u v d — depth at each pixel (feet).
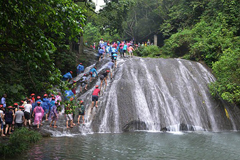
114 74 58.90
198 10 91.45
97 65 70.90
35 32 17.49
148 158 24.95
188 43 79.51
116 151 27.53
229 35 67.21
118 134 40.60
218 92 57.47
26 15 17.57
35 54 17.12
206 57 68.33
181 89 57.11
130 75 57.52
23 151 26.48
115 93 51.03
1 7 16.57
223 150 29.37
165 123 47.50
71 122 40.93
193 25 90.74
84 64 80.28
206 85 60.08
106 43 85.76
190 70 64.69
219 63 52.29
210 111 53.78
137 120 46.57
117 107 48.08
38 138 32.81
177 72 62.49
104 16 73.67
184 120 49.14
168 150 28.73
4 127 35.14
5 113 33.68
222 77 53.36
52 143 31.19
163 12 116.78
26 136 31.86
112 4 68.69
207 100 56.03
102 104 48.75
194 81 60.70
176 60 68.13
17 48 19.02
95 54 91.15
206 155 26.78
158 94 53.31
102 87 54.34
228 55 53.31
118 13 72.38
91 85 57.88
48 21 18.71
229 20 73.41
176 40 84.02
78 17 19.52
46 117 42.47
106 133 41.60
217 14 77.36
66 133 38.78
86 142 32.40
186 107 52.75
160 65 64.59
